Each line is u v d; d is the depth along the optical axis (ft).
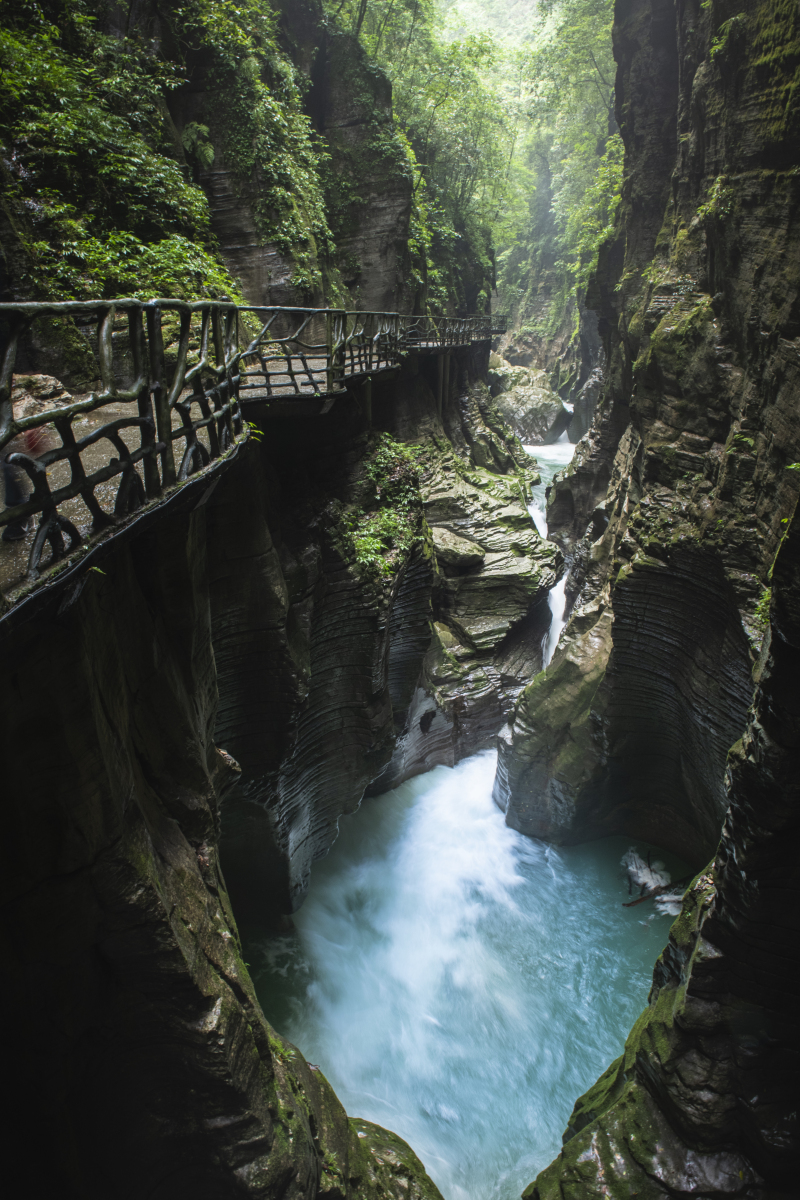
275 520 33.86
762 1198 23.15
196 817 20.90
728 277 37.58
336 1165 23.13
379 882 46.83
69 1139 16.03
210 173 51.78
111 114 40.37
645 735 42.98
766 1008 22.56
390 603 39.29
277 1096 20.57
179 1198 19.49
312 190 59.52
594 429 73.41
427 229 88.12
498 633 63.21
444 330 78.18
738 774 20.31
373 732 41.70
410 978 40.42
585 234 92.02
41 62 35.24
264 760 34.17
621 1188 24.32
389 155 66.69
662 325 42.86
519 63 115.14
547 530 81.56
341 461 41.29
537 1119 33.60
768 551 31.83
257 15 56.18
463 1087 34.99
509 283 175.22
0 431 9.35
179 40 49.06
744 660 33.14
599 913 44.27
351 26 79.25
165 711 20.34
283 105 56.49
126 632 18.31
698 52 41.68
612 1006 38.58
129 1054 17.16
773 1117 22.31
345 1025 37.52
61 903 14.33
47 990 14.66
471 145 100.42
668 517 38.75
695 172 42.91
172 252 37.17
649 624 38.96
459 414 88.69
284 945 40.75
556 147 154.71
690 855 45.11
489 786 56.95
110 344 12.71
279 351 51.39
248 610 30.55
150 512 14.33
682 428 40.81
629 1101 26.25
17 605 9.93
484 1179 31.24
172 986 16.65
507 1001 39.04
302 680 33.35
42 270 30.76
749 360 35.14
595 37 93.81
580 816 47.39
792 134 30.50
